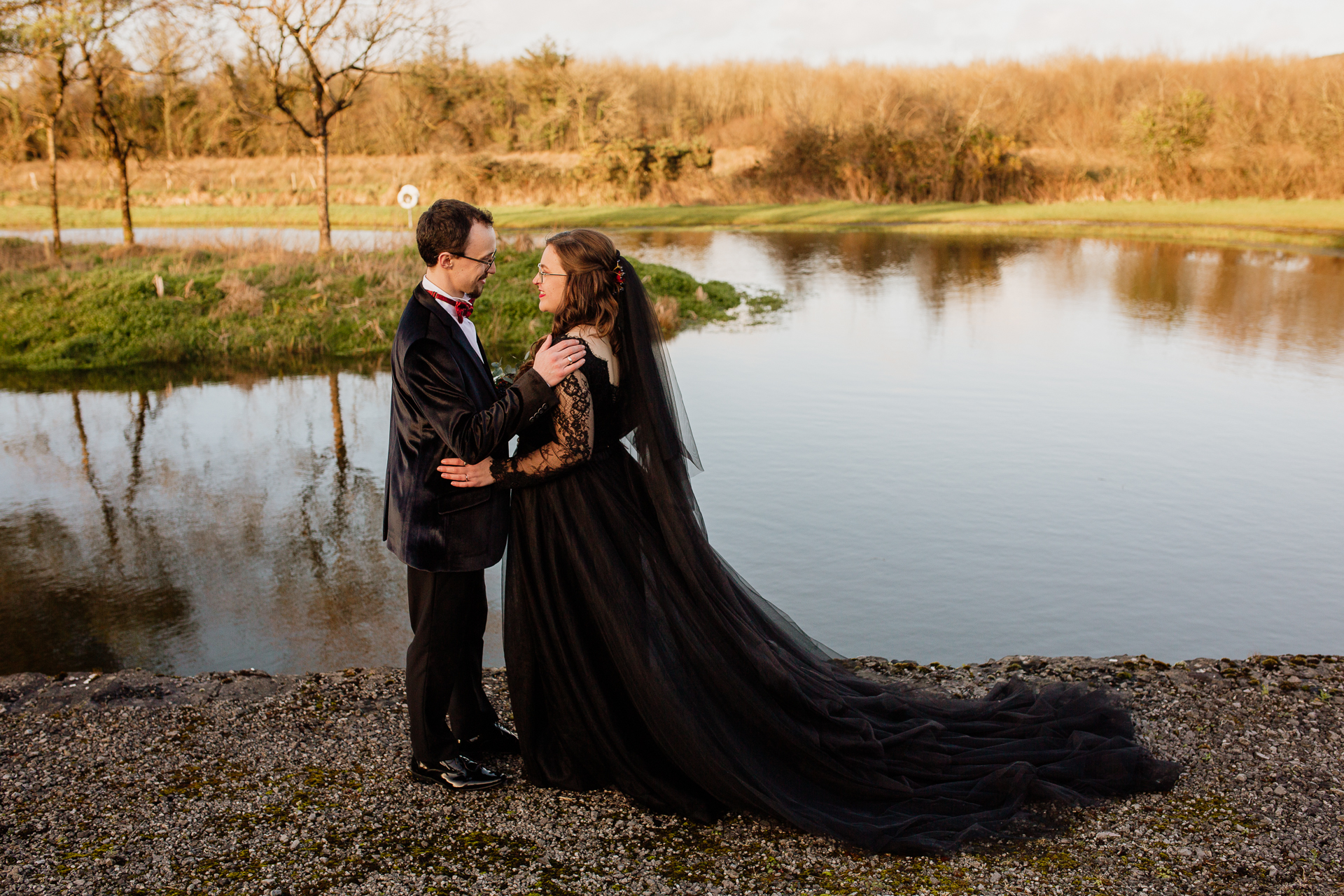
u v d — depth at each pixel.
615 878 2.44
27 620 5.75
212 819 2.73
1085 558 6.49
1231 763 2.99
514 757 3.08
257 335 14.02
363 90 40.47
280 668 5.13
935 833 2.60
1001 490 7.83
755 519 7.18
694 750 2.62
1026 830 2.62
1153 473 8.28
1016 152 38.75
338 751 3.12
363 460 9.00
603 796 2.83
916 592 5.95
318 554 6.78
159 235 25.23
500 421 2.50
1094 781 2.84
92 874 2.47
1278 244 25.11
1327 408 10.46
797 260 23.25
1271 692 3.47
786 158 39.28
